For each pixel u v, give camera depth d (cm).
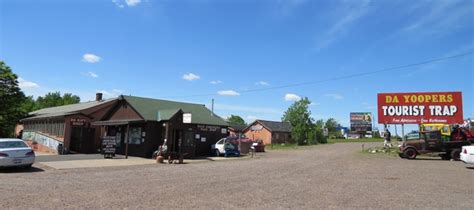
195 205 920
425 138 2853
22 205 873
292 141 7981
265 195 1087
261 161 2606
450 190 1218
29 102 6238
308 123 7531
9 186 1191
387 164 2330
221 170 1866
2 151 1666
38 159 2355
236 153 3266
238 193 1116
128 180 1391
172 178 1482
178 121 2877
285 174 1688
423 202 999
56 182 1305
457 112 3300
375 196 1088
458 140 2839
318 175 1655
